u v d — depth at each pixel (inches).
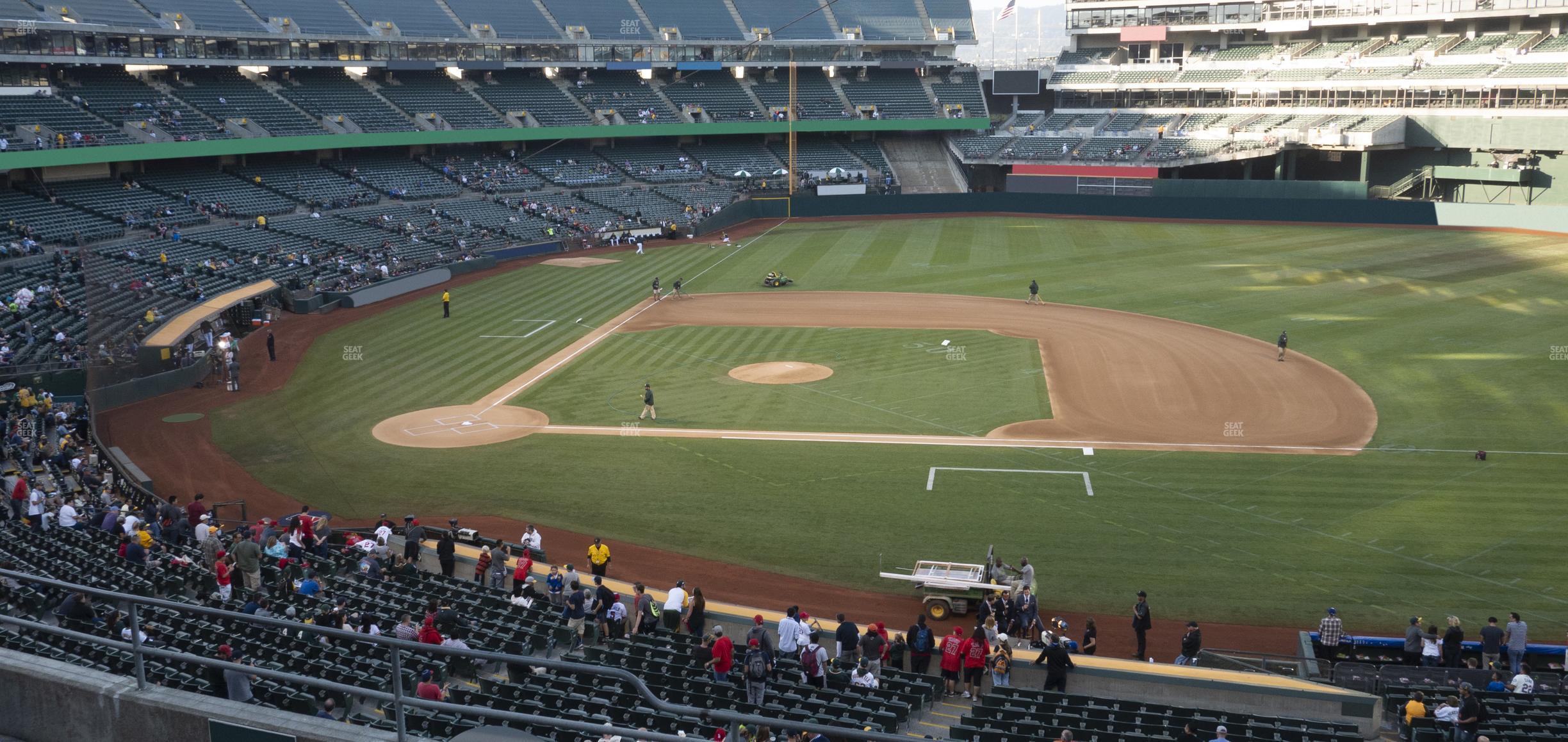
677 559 1166.3
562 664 307.1
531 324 2308.1
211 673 660.7
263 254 2571.4
